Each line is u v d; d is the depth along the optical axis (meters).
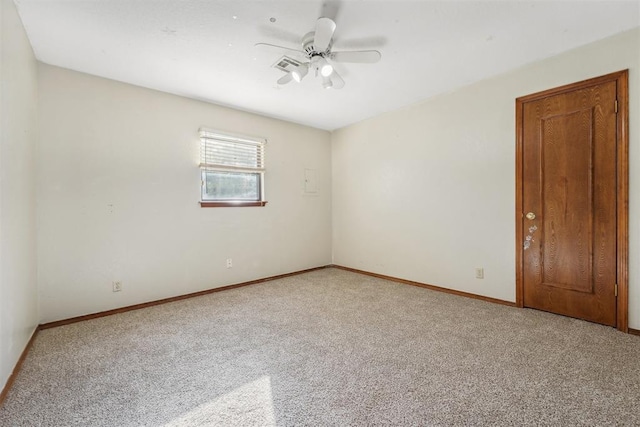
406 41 2.23
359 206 4.39
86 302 2.63
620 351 1.92
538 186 2.63
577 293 2.45
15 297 1.79
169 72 2.67
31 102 2.21
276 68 2.61
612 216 2.25
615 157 2.23
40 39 2.14
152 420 1.36
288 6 1.82
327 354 1.96
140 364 1.86
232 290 3.53
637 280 2.15
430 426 1.30
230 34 2.11
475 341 2.11
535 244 2.67
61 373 1.76
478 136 3.02
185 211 3.25
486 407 1.42
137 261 2.92
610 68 2.23
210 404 1.47
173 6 1.81
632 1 1.81
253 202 3.83
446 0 1.78
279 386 1.62
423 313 2.69
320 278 4.09
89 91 2.67
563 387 1.56
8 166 1.69
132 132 2.90
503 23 2.02
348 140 4.53
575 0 1.80
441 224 3.38
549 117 2.55
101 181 2.72
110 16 1.90
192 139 3.31
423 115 3.51
